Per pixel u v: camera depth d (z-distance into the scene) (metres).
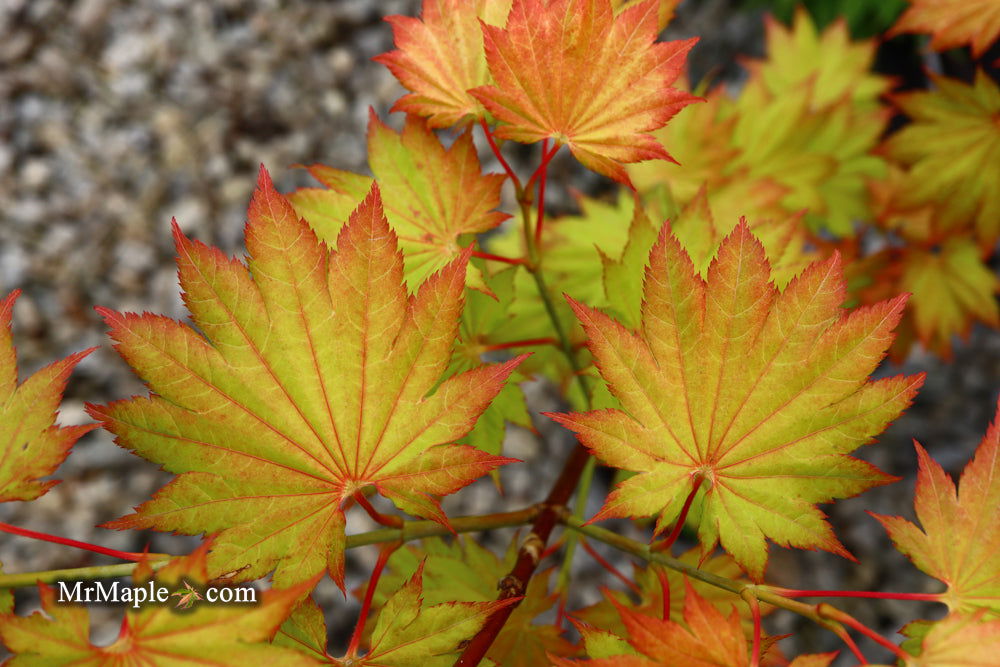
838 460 0.42
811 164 0.65
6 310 0.42
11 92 1.53
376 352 0.42
